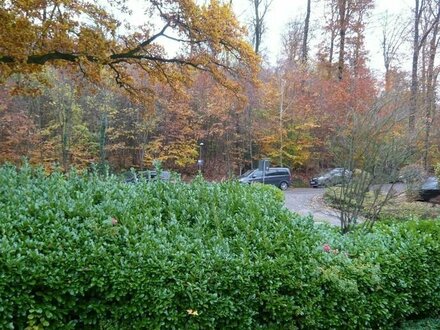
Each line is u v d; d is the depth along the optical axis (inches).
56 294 91.4
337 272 117.2
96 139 763.4
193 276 99.3
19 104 667.4
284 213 145.0
